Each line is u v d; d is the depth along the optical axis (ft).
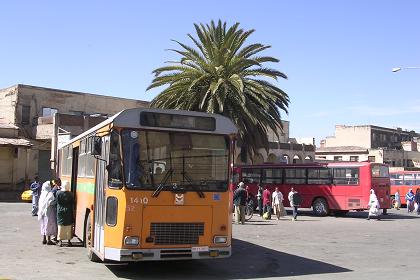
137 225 32.73
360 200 99.86
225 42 110.83
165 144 34.24
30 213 88.43
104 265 38.60
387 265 40.83
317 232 68.49
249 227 75.51
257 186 113.91
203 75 107.55
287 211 119.55
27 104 156.04
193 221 33.96
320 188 105.09
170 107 111.75
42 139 150.41
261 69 111.86
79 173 47.60
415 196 123.13
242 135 107.34
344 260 43.50
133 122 33.83
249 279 34.30
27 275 33.60
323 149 291.99
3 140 140.87
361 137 312.91
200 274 36.09
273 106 112.98
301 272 37.22
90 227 40.24
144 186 33.14
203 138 35.29
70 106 165.68
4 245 47.91
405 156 295.69
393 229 74.43
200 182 34.53
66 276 33.68
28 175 147.84
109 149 34.06
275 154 194.70
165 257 33.12
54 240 51.60
